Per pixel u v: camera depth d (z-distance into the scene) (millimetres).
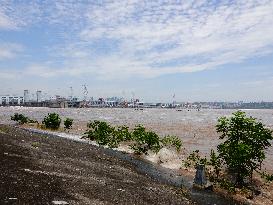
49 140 29109
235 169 19172
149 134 29375
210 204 15023
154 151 29156
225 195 17016
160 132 61719
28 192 10875
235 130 18828
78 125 68688
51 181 13008
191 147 38938
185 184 18766
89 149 27391
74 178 14438
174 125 87188
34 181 12461
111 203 11688
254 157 18812
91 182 14305
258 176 21953
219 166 19547
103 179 15547
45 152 20828
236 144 18328
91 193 12438
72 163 18438
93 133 37906
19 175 12930
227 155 18703
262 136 18453
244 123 18797
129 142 36062
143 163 24609
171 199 14406
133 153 28781
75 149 25578
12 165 14594
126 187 14789
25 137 28078
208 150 36750
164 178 19953
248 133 18656
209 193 17062
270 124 105750
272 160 31078
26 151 19609
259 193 18109
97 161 21344
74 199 11188
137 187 15375
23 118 63531
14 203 9555
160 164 25047
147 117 153125
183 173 22281
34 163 16109
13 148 19703
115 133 33281
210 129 72062
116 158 24734
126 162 23672
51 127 52469
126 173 18891
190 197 15797
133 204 12219
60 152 22219
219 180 19016
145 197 13648
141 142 30750
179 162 25938
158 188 16266
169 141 34594
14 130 34469
